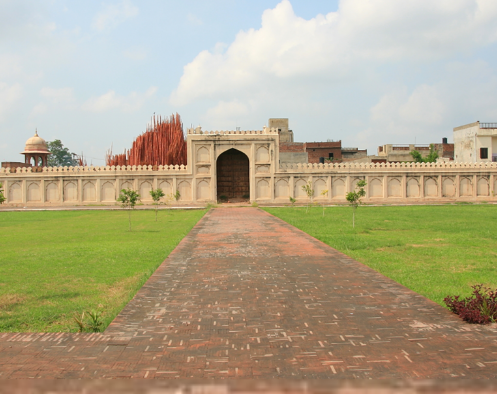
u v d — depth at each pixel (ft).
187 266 24.20
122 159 107.14
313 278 21.06
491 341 12.62
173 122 106.11
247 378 10.46
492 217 57.98
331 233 40.45
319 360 11.44
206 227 45.80
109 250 31.30
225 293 18.33
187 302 17.02
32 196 90.48
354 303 16.70
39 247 33.53
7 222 57.00
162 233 43.47
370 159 137.80
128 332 13.69
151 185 90.53
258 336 13.24
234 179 97.30
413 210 71.87
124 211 78.02
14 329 14.78
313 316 15.14
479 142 113.80
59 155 226.58
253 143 90.89
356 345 12.42
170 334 13.48
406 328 13.79
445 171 94.12
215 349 12.25
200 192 90.48
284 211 71.46
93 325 14.28
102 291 19.79
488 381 10.19
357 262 25.23
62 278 22.29
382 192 93.20
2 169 90.02
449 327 13.85
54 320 15.72
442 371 10.73
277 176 91.35
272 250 29.78
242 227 45.44
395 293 18.15
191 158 90.12
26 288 20.25
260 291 18.62
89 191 90.79
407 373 10.64
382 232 41.93
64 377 10.65
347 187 92.63
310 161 153.07
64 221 58.34
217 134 90.43
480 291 18.29
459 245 33.24
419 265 25.04
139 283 20.52
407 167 93.61
